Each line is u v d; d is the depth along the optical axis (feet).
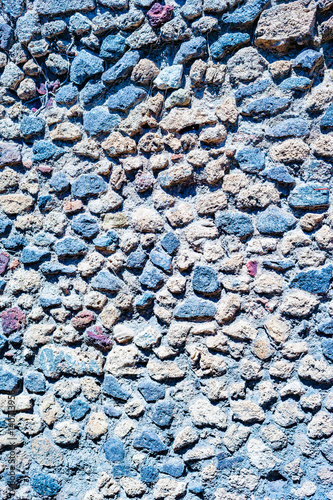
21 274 8.23
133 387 7.54
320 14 7.30
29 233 8.30
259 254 7.38
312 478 6.75
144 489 7.20
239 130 7.64
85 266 7.95
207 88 7.77
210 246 7.53
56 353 7.88
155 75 7.95
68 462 7.54
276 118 7.48
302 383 6.98
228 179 7.58
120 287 7.79
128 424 7.43
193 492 7.05
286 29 7.34
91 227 8.02
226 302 7.36
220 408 7.18
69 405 7.71
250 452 6.97
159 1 7.88
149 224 7.78
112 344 7.72
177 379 7.40
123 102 7.99
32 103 8.58
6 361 8.13
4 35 8.59
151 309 7.68
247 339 7.24
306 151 7.32
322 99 7.29
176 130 7.81
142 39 7.91
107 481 7.32
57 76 8.48
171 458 7.22
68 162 8.27
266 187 7.43
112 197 8.02
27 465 7.70
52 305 8.02
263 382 7.13
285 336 7.11
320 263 7.15
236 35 7.57
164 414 7.31
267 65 7.57
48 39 8.41
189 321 7.50
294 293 7.17
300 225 7.29
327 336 7.00
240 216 7.47
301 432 6.89
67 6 8.25
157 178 7.89
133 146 7.98
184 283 7.55
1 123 8.61
